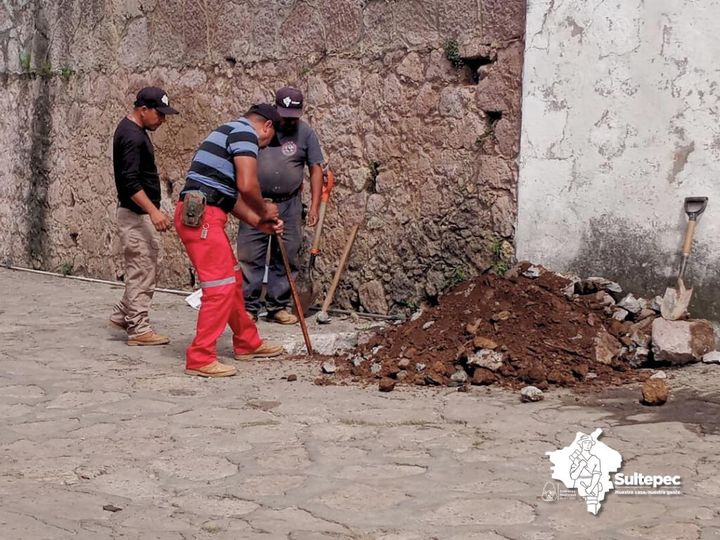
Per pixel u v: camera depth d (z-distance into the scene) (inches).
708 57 333.7
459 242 396.8
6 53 613.9
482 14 387.2
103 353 366.6
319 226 423.2
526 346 327.9
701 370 319.9
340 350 365.4
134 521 212.7
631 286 353.1
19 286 538.9
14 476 240.7
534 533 203.5
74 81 566.3
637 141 349.4
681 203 342.3
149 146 366.6
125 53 534.0
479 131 390.0
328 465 244.8
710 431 264.1
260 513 216.2
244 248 414.9
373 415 285.0
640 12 345.4
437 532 205.0
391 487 229.3
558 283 359.3
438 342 341.4
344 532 205.8
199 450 257.6
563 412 283.9
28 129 599.5
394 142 416.8
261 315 427.5
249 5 469.4
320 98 442.0
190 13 497.0
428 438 264.4
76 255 573.6
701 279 338.0
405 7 410.6
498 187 385.1
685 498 219.1
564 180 366.3
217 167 327.9
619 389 306.3
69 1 565.9
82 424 280.8
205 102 492.7
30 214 602.2
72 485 234.5
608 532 203.0
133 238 370.9
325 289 441.4
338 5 433.1
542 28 366.6
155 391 313.3
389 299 419.2
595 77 356.8
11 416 290.0
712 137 334.6
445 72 399.9
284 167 409.1
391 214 418.3
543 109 369.1
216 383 323.0
